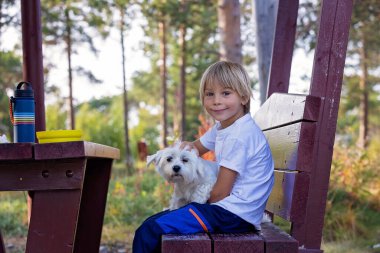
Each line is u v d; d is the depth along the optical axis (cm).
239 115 297
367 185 753
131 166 1459
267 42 686
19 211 779
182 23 1396
